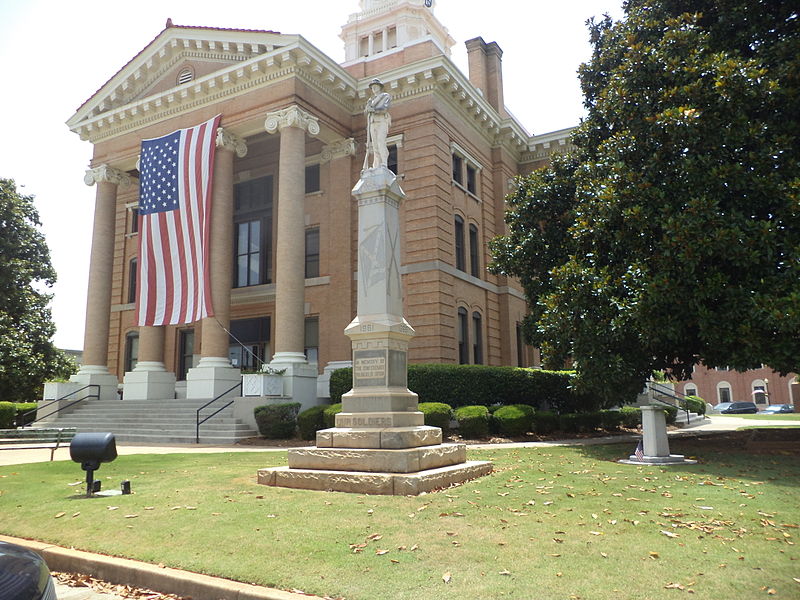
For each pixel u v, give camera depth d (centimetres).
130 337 3234
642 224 1320
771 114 1360
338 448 920
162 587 535
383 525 642
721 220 1213
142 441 1975
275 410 1866
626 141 1445
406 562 531
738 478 933
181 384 2844
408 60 2683
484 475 985
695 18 1462
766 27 1459
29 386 3164
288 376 2097
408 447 907
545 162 3148
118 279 3341
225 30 2486
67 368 3484
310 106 2422
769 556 539
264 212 2922
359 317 1051
